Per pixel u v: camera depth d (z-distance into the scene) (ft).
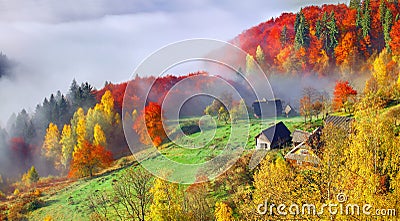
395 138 40.42
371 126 42.75
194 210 43.01
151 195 44.11
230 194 45.27
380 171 36.52
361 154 37.73
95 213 54.24
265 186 40.22
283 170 41.75
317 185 34.86
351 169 35.76
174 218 41.34
